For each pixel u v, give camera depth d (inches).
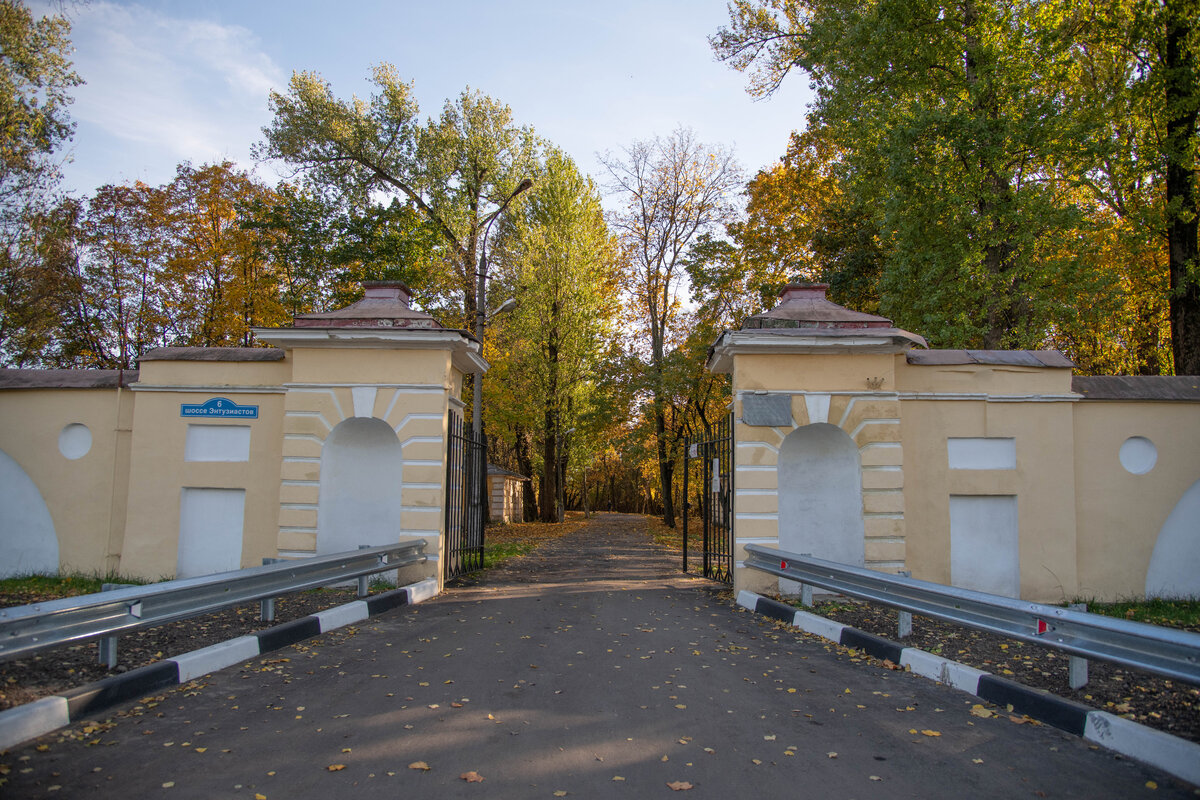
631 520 1852.9
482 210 1228.5
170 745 177.6
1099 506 444.1
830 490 455.8
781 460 459.8
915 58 681.6
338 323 449.1
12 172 689.0
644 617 370.9
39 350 1007.6
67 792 149.0
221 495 467.5
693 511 1905.8
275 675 245.1
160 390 471.8
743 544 430.9
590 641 308.2
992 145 609.0
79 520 478.0
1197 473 444.8
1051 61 647.8
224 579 268.4
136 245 1144.8
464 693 226.2
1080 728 191.5
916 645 280.5
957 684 236.7
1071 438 443.8
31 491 483.8
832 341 424.2
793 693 231.8
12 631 184.1
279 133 1054.4
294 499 445.4
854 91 733.9
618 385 1209.4
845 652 292.8
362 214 1051.3
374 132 1077.1
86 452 484.7
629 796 151.6
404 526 443.8
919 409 442.9
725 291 1126.4
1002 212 617.6
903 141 630.5
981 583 434.6
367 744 180.1
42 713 183.0
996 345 689.0
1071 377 453.4
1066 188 738.2
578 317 1191.6
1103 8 659.4
